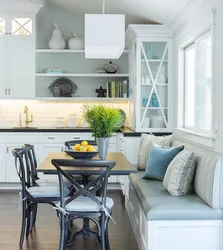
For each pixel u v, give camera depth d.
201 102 4.43
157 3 4.82
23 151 3.82
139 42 5.72
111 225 4.26
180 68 5.26
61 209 3.21
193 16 4.42
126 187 5.02
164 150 4.25
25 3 6.21
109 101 6.85
